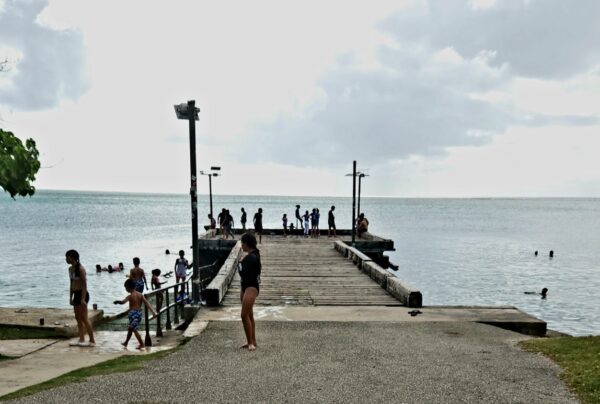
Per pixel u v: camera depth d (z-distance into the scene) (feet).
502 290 98.37
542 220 434.71
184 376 20.92
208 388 19.27
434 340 28.27
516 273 122.11
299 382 20.11
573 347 26.17
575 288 101.14
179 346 28.35
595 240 221.46
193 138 42.98
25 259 134.51
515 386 19.83
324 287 47.67
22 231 234.17
